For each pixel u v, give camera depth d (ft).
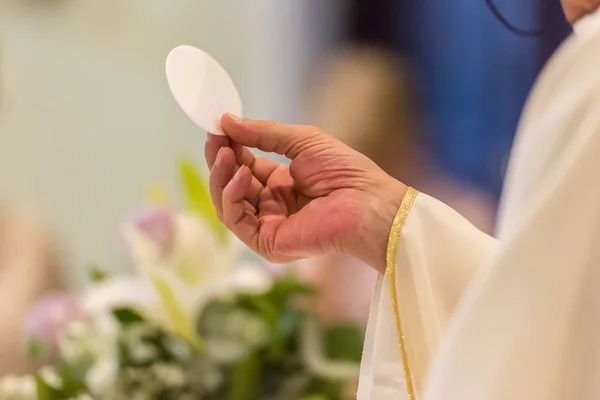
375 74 10.08
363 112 9.89
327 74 10.66
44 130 11.65
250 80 11.83
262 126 5.10
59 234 11.69
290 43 11.74
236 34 11.77
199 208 6.10
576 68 4.64
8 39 11.50
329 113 10.08
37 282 9.57
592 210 4.51
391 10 11.51
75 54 11.64
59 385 5.94
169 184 11.80
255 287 6.07
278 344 5.97
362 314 6.97
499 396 4.51
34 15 11.51
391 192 5.04
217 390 5.93
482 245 4.99
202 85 5.08
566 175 4.53
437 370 4.62
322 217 5.05
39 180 11.66
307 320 6.08
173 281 5.89
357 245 5.03
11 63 11.51
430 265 4.97
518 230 4.56
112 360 5.96
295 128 5.13
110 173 11.79
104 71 11.68
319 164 5.10
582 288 4.51
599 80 4.57
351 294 7.18
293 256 5.12
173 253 5.98
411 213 4.99
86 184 11.77
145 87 11.71
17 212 10.17
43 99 11.63
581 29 4.71
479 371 4.55
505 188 4.86
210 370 5.92
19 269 9.59
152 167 11.82
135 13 11.59
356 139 9.89
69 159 11.73
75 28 11.59
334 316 6.48
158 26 11.64
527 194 4.63
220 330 5.95
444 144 11.24
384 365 4.98
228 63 11.78
